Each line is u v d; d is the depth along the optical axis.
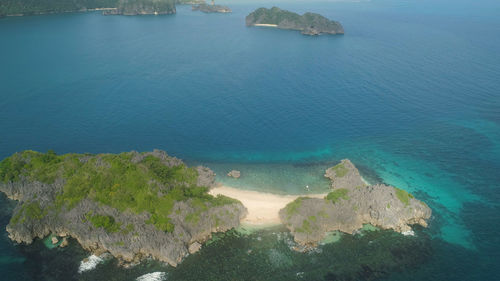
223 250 78.50
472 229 86.44
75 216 79.31
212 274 72.75
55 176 88.31
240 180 104.75
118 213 79.38
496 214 92.19
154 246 75.44
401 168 114.06
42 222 80.62
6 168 95.81
